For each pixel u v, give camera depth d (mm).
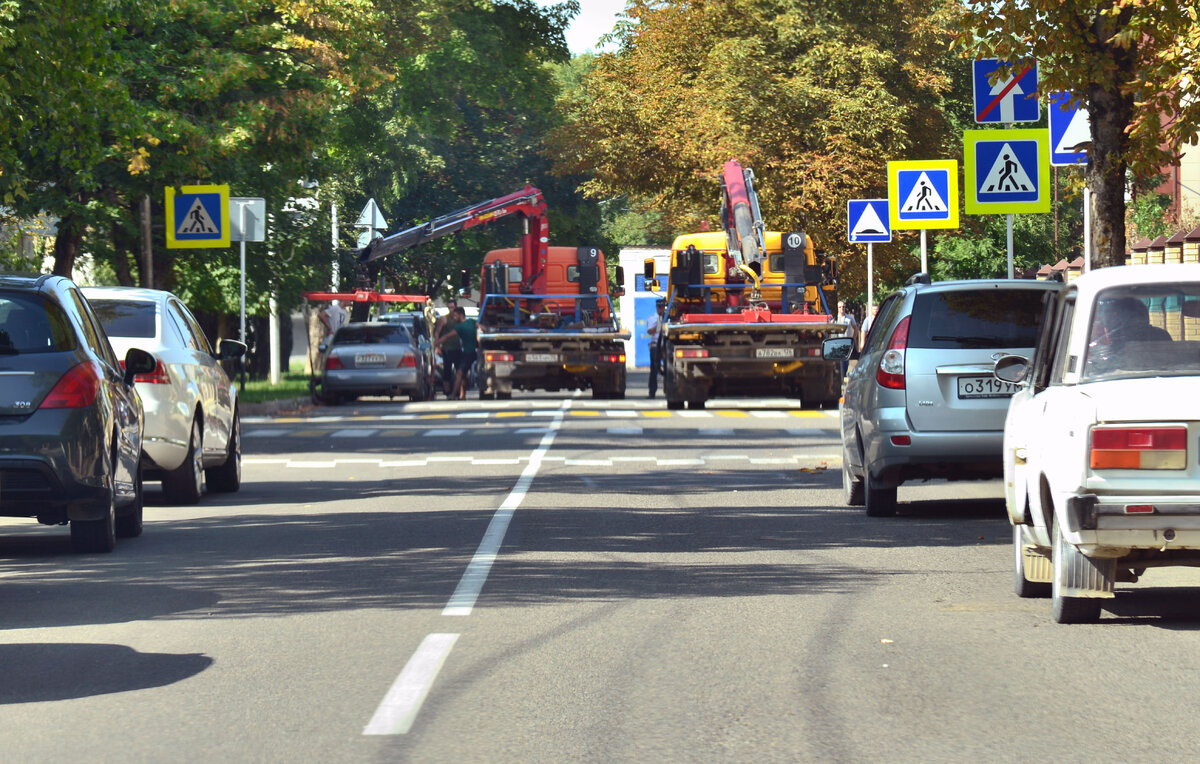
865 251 75750
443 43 88812
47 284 19562
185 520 22891
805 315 49250
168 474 24516
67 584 16859
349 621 14445
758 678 11969
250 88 47406
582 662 12594
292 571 17594
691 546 19562
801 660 12625
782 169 72375
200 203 44844
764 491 26438
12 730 10531
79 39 27688
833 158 72312
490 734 10336
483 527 21453
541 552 19000
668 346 50406
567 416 48188
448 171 109000
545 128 109375
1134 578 14742
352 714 10914
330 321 68875
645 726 10523
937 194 39781
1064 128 28359
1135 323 14312
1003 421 21938
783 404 55375
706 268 53594
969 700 11219
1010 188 31625
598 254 62219
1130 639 13477
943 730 10375
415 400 61719
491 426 43844
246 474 30484
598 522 22031
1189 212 70688
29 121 28984
